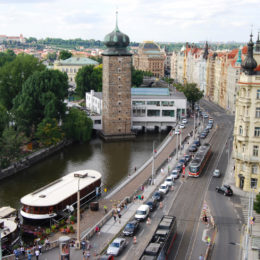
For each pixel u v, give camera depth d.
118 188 101.94
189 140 153.88
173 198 91.19
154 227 74.94
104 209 87.06
